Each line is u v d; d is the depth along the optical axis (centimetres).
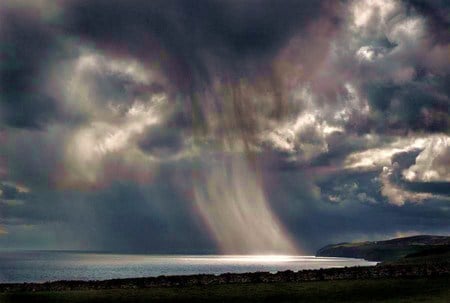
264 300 5766
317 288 6181
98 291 6294
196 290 6275
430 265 6856
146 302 5772
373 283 6306
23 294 6166
